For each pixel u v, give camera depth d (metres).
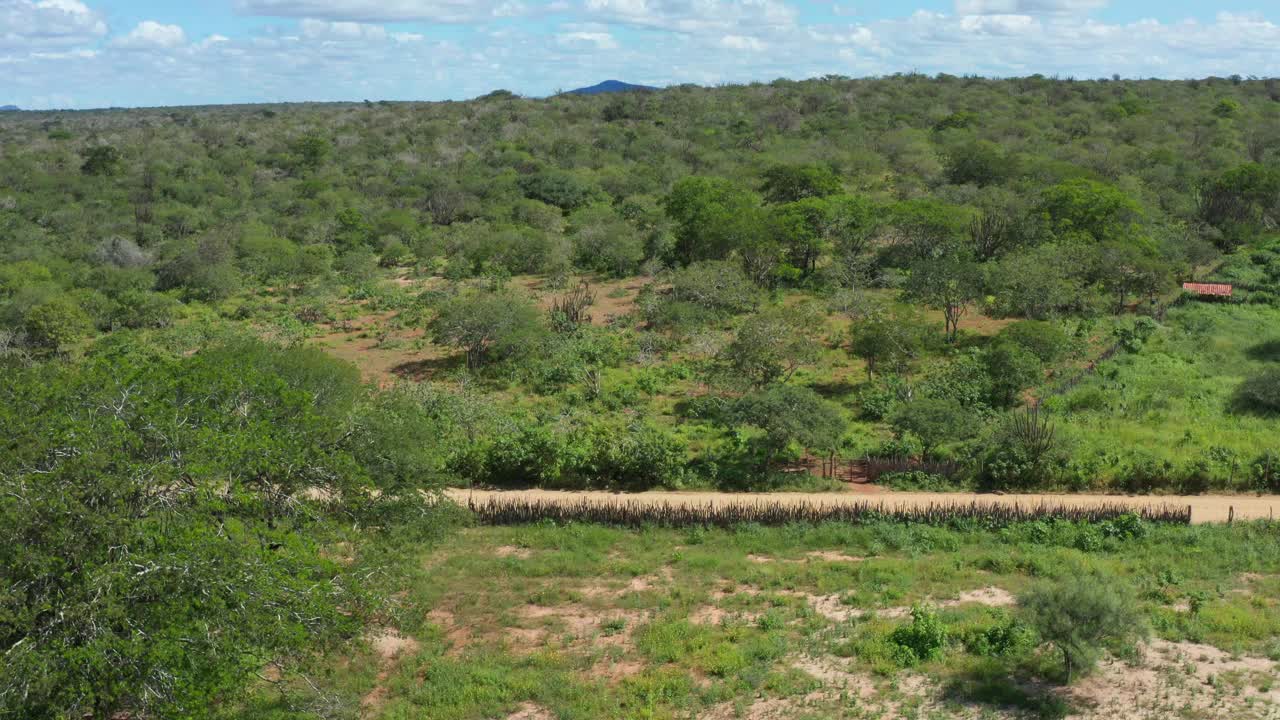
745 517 29.64
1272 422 37.97
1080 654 18.92
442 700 19.81
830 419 34.75
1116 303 59.81
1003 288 55.50
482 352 50.75
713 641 21.83
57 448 17.23
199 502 17.53
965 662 20.22
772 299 62.88
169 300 63.31
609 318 58.88
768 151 126.62
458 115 195.38
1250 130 129.62
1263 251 74.44
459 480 33.41
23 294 60.50
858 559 27.03
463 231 86.44
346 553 23.83
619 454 34.19
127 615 16.00
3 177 121.06
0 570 15.89
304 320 61.06
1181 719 17.94
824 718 18.38
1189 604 22.81
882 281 65.12
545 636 22.61
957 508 29.56
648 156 131.12
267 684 20.50
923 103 166.62
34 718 15.54
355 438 23.77
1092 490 32.50
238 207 109.62
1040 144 120.62
